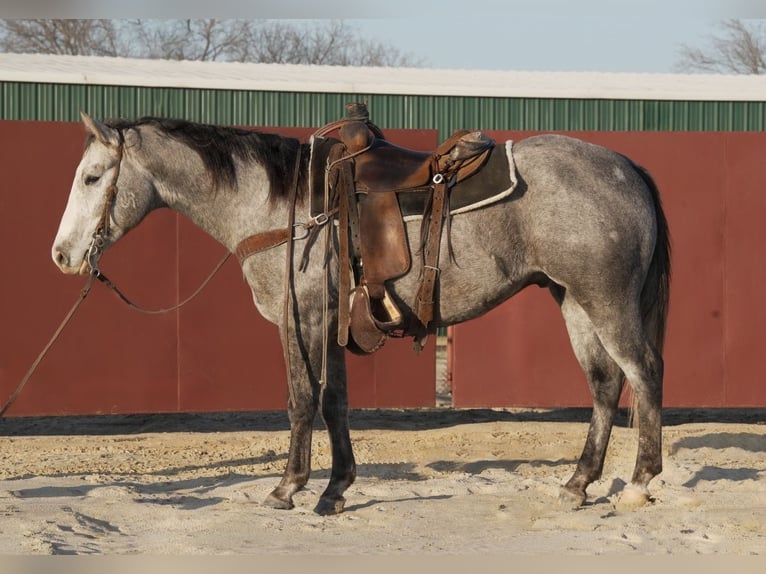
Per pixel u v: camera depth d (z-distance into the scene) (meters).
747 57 38.53
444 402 11.58
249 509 6.21
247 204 6.07
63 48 35.34
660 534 5.55
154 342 9.38
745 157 9.57
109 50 35.91
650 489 6.59
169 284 9.38
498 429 9.62
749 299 9.59
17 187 9.15
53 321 9.24
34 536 5.46
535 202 5.84
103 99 16.28
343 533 5.68
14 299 9.19
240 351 9.48
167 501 6.50
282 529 5.76
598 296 5.84
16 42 35.12
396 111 16.78
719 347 9.61
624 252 5.84
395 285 5.86
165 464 8.16
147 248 9.34
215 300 9.43
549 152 5.92
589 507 6.20
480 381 9.64
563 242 5.80
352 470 6.20
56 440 9.32
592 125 16.97
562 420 10.34
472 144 5.85
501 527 5.79
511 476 7.28
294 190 6.00
